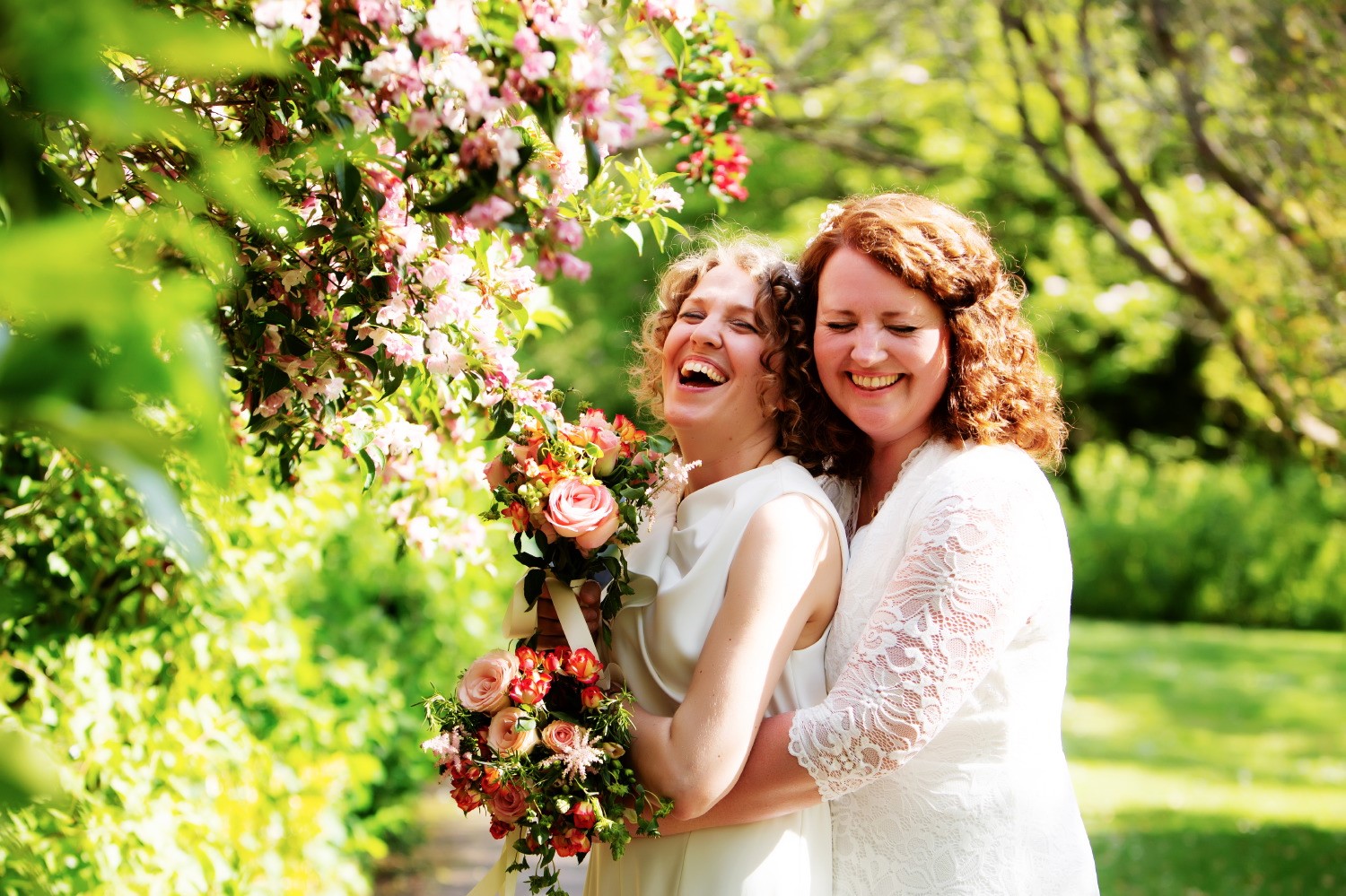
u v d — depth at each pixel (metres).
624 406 12.36
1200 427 17.84
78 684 2.36
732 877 1.79
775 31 7.10
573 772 1.69
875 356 1.92
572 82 1.30
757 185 11.16
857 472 2.16
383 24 1.34
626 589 1.86
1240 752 7.91
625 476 1.88
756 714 1.75
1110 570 15.69
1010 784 1.86
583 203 1.86
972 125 7.99
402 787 4.93
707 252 2.16
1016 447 2.00
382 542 4.64
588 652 1.77
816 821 1.91
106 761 2.39
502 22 1.31
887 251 1.90
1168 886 5.15
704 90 2.72
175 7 1.27
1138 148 6.61
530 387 1.88
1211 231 6.16
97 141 1.23
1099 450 18.06
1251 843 5.81
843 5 7.30
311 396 1.70
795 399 2.04
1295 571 15.00
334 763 3.43
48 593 2.43
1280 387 5.48
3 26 0.58
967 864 1.83
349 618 4.62
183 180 0.83
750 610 1.79
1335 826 6.16
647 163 1.92
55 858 2.06
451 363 1.70
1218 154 5.21
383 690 4.04
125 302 0.53
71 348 0.54
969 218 2.12
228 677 3.06
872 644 1.79
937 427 2.02
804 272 2.06
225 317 1.62
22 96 0.91
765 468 1.97
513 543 1.88
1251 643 13.45
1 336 0.54
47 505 2.30
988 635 1.79
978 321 1.95
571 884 4.08
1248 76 5.01
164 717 2.69
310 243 1.60
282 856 3.12
